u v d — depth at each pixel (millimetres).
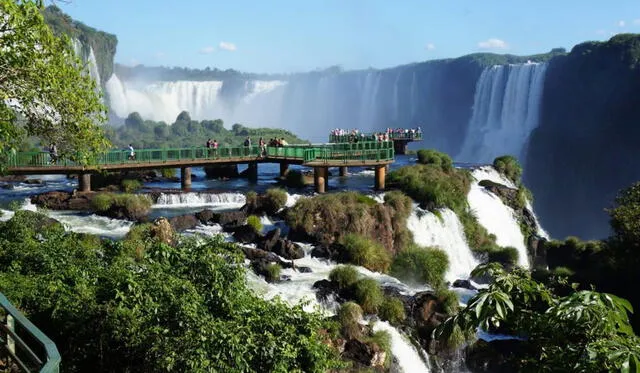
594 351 6738
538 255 46219
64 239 19828
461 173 48469
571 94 102312
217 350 12711
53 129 19891
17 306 15227
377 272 30828
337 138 59969
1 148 16578
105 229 32344
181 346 12867
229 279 15719
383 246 34094
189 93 144625
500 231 45438
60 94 18406
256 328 14164
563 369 7250
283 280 27000
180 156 44656
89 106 19688
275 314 14977
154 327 13297
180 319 13469
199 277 15586
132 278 14766
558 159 99438
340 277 26109
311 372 14180
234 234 32125
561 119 102625
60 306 14727
